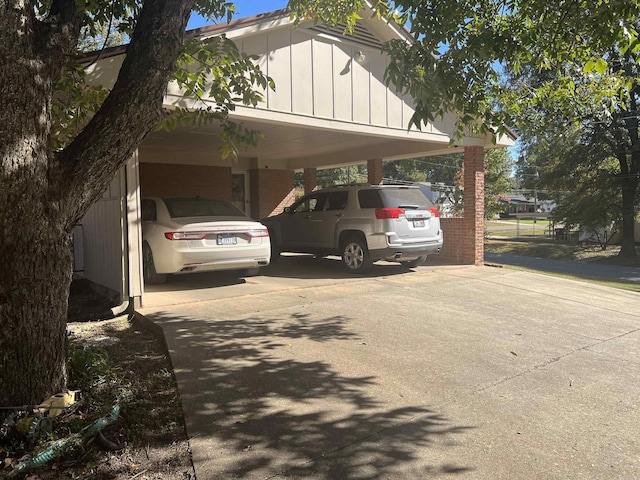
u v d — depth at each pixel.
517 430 3.82
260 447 3.47
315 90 8.85
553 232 34.84
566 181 25.44
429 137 10.73
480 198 11.88
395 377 4.79
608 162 25.98
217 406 4.07
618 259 23.56
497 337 6.17
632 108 22.72
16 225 3.33
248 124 9.93
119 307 7.05
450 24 5.41
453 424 3.88
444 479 3.15
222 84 5.98
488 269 11.20
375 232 9.78
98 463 3.27
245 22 7.67
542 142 9.11
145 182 14.57
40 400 3.65
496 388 4.61
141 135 3.74
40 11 5.43
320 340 5.79
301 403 4.16
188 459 3.34
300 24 8.42
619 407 4.28
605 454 3.50
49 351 3.70
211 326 6.20
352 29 7.64
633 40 4.70
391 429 3.77
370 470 3.22
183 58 5.36
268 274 10.34
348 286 8.88
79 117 5.77
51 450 3.23
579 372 5.09
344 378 4.71
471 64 5.34
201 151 14.73
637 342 6.20
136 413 3.94
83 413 3.77
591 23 4.87
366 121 9.62
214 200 9.24
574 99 6.95
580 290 9.45
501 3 5.66
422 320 6.80
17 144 3.19
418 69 5.25
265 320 6.55
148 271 8.53
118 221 7.36
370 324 6.52
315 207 11.14
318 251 11.19
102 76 6.45
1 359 3.50
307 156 16.20
